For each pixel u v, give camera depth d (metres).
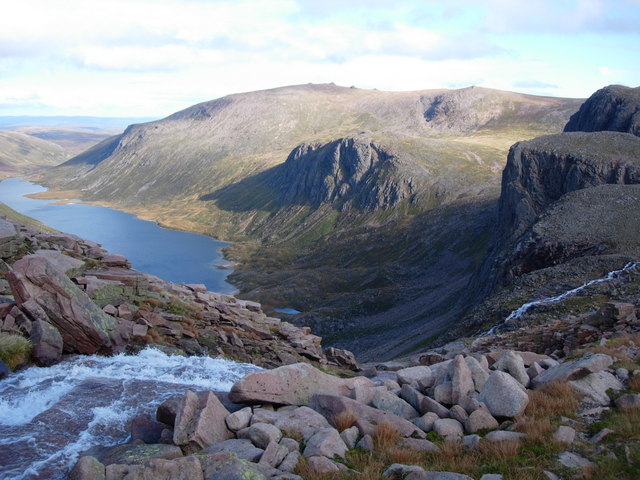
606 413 13.65
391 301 159.75
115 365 20.59
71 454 12.45
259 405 15.44
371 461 11.70
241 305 37.09
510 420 13.91
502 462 11.32
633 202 87.75
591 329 27.23
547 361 18.69
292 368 16.50
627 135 148.00
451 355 31.98
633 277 51.31
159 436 13.54
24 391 16.72
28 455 12.26
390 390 16.92
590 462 11.13
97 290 26.27
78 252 32.72
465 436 13.39
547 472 10.69
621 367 16.75
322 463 11.25
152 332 25.67
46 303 20.92
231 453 11.11
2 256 25.92
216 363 23.39
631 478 10.35
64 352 21.41
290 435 13.07
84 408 15.38
